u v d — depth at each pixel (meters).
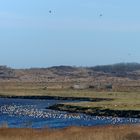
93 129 54.28
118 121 102.88
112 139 45.00
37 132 51.19
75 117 113.75
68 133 49.78
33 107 162.00
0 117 114.31
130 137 46.75
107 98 195.75
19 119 107.44
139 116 116.38
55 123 96.88
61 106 150.12
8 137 45.94
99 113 125.50
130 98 184.88
